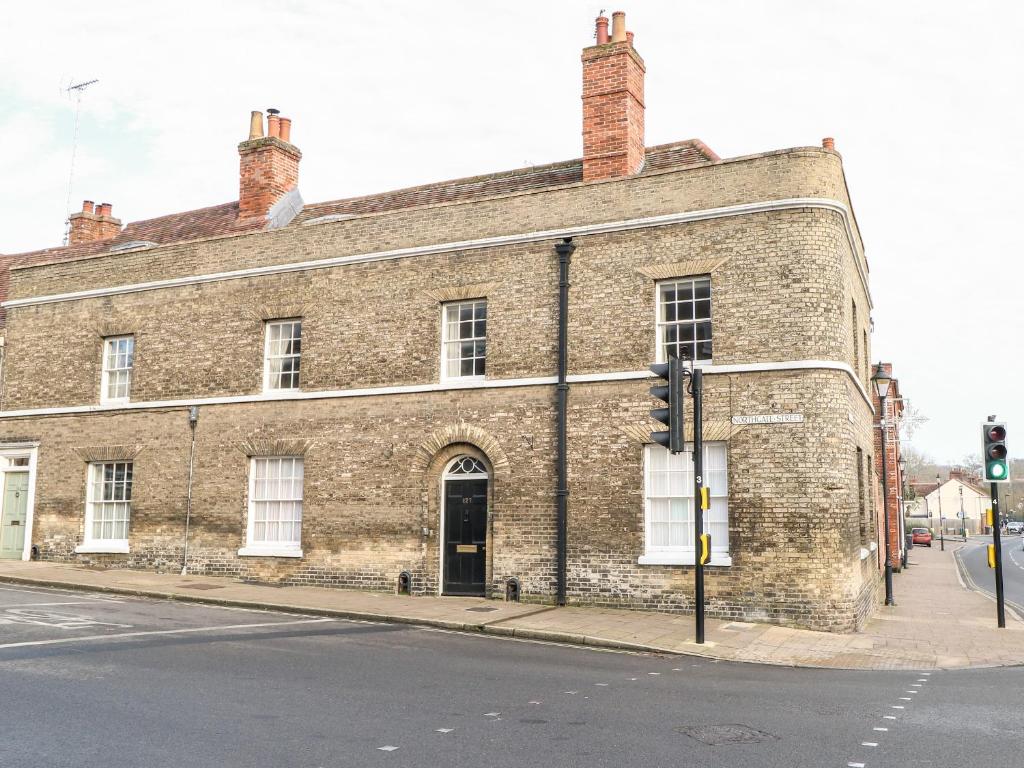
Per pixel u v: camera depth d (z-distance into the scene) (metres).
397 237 18.48
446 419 17.55
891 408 35.47
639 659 11.62
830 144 18.30
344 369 18.66
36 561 21.30
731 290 15.55
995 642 13.66
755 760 6.64
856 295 19.14
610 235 16.64
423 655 11.09
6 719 7.18
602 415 16.25
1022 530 115.19
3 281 27.22
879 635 14.21
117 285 21.47
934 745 7.14
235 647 10.99
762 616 14.68
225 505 19.33
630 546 15.77
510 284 17.36
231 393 19.67
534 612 15.05
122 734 6.84
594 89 18.14
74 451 21.33
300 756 6.40
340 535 18.17
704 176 15.98
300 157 23.81
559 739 7.09
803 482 14.67
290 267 19.38
